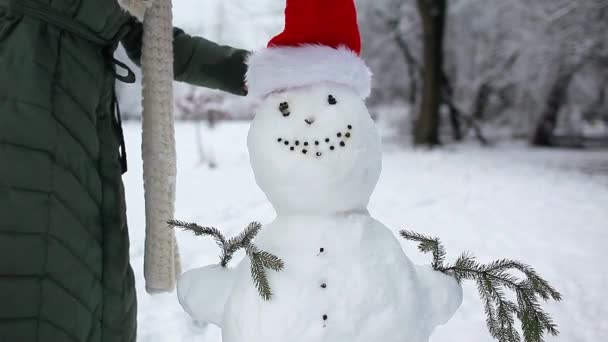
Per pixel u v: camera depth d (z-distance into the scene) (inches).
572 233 201.0
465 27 749.3
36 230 50.3
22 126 50.4
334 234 55.7
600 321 119.2
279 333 52.7
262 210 229.5
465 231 201.5
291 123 55.7
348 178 55.1
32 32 52.3
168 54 64.2
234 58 72.6
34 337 49.8
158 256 66.2
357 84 58.9
